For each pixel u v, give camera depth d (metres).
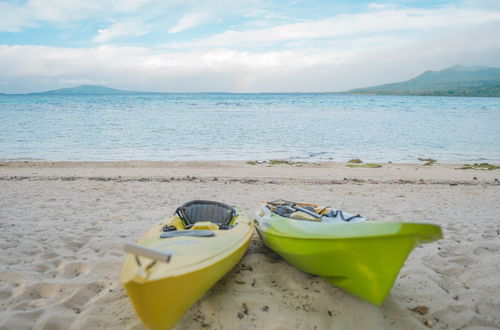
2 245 5.53
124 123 34.12
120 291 4.12
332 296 4.06
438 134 29.45
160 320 3.09
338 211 5.46
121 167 15.07
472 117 47.53
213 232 4.52
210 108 61.41
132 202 8.84
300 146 23.08
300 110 59.72
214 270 3.66
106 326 3.46
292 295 4.12
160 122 35.53
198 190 10.53
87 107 61.28
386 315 3.71
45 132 27.08
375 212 8.22
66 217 7.36
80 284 4.26
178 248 3.77
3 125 31.25
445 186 11.78
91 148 20.88
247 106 70.12
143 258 3.26
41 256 5.13
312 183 12.02
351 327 3.54
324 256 3.95
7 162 15.84
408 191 10.88
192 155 19.33
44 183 11.24
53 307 3.74
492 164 18.08
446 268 4.89
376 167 16.00
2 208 8.05
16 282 4.38
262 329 3.48
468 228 6.79
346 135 28.31
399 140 26.09
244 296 4.05
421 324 3.58
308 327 3.51
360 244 3.58
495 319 3.72
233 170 14.64
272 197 9.81
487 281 4.47
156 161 16.80
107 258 5.09
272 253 5.55
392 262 3.47
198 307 3.84
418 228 3.17
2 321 3.44
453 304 3.96
